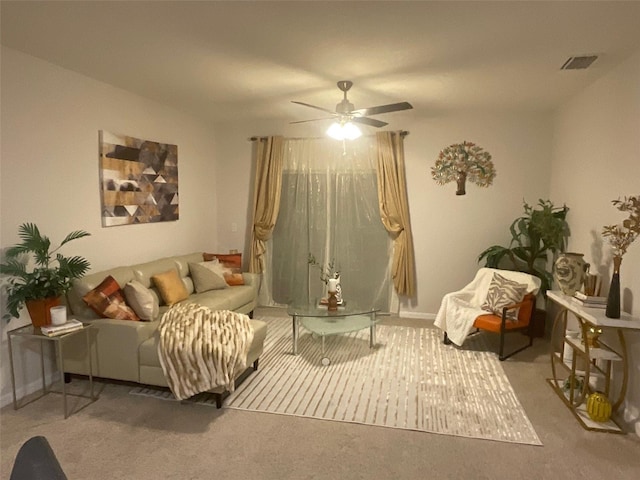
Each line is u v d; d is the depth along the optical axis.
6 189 3.05
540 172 5.06
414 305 5.52
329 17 2.47
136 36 2.79
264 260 5.89
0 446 2.53
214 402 3.10
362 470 2.32
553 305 4.67
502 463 2.39
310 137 5.59
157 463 2.38
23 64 3.14
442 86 3.90
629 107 3.05
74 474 2.28
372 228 5.50
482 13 2.41
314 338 4.57
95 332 3.24
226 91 4.17
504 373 3.66
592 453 2.49
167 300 4.11
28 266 3.21
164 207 4.87
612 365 3.10
